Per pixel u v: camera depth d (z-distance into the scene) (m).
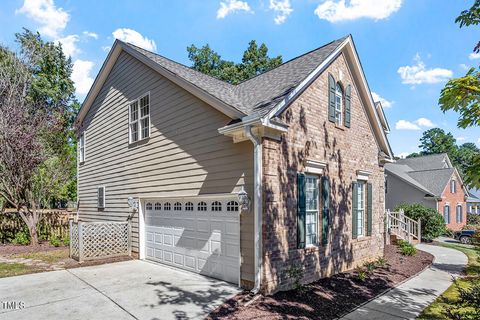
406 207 21.95
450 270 11.13
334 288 7.94
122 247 11.52
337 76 10.18
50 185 16.66
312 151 8.68
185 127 9.28
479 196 38.66
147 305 6.45
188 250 9.28
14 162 13.76
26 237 14.81
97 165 14.72
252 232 7.18
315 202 9.00
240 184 7.47
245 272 7.32
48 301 6.70
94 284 7.93
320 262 8.73
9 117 13.94
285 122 7.76
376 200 12.33
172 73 9.55
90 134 15.63
